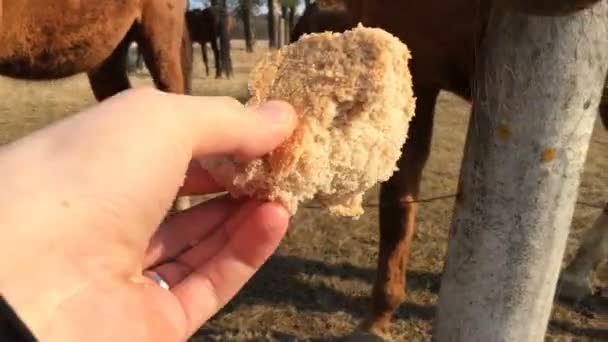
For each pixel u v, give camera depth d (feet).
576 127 1.23
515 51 1.21
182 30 3.45
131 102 0.73
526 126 1.22
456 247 1.37
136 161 0.70
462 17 1.86
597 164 4.55
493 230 1.29
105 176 0.68
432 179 4.14
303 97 0.86
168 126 0.73
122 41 3.43
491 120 1.26
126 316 0.69
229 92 7.74
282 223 0.90
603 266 3.01
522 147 1.24
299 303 2.64
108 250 0.68
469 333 1.35
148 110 0.73
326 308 2.61
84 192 0.66
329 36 0.89
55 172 0.66
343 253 3.07
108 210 0.67
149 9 3.24
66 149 0.68
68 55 2.95
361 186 0.90
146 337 0.72
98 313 0.65
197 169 0.94
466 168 1.34
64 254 0.64
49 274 0.62
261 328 2.46
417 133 2.14
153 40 3.28
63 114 6.16
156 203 0.72
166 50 3.33
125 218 0.69
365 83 0.86
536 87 1.20
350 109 0.87
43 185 0.65
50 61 2.92
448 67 1.99
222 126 0.77
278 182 0.86
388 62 0.87
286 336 2.41
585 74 1.20
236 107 0.79
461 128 5.73
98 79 3.67
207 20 10.33
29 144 0.68
